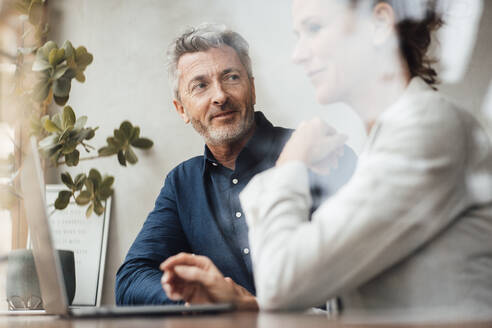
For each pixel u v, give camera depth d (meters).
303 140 0.79
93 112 2.02
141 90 1.98
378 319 0.56
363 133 1.42
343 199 0.66
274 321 0.55
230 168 1.61
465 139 0.68
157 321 0.58
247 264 1.49
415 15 0.80
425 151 0.65
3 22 1.87
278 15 1.79
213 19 1.89
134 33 2.01
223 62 1.75
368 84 0.80
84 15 2.05
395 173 0.64
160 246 1.54
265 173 0.76
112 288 1.88
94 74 2.03
